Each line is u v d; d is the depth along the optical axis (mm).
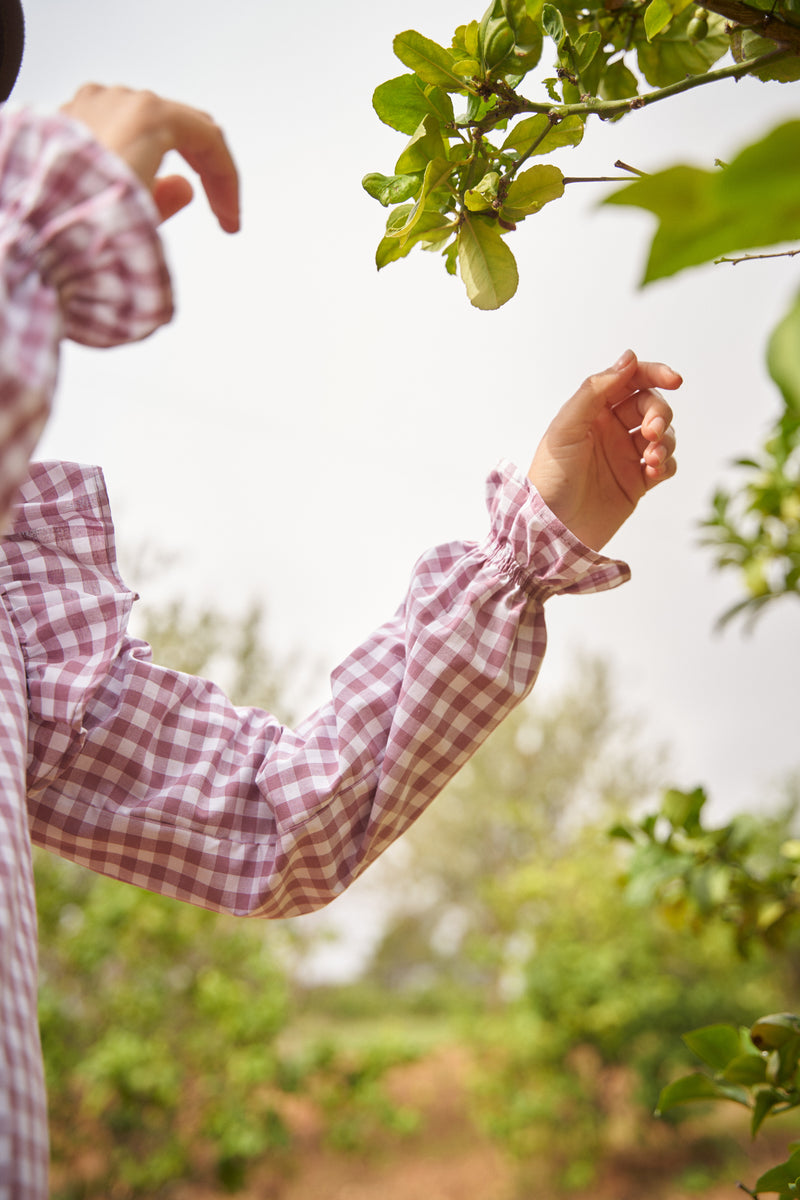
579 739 11891
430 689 807
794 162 220
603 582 800
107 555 872
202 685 923
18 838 573
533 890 6656
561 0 891
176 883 816
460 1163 6566
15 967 523
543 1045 6129
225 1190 4527
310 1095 5434
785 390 229
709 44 910
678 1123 6598
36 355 419
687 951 6703
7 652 709
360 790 827
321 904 858
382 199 817
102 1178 4320
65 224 450
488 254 805
